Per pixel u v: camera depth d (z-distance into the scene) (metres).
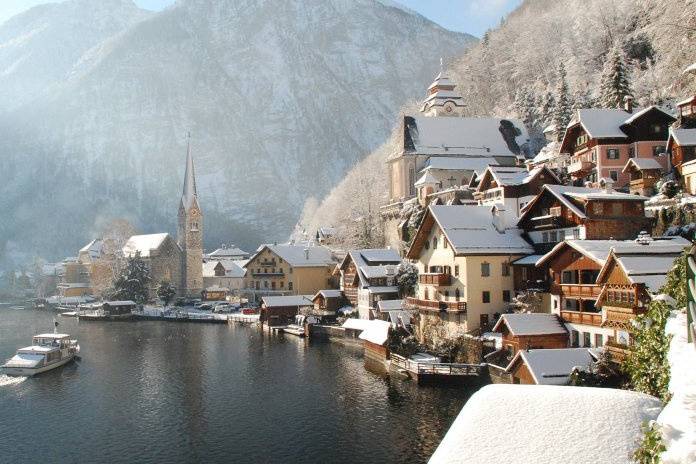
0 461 45.94
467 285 65.06
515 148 140.12
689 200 59.31
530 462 12.77
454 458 13.20
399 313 82.25
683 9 102.19
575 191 65.50
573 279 54.22
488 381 57.09
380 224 144.00
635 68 117.69
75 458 46.34
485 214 71.38
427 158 137.00
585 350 46.88
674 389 14.71
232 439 49.19
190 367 77.56
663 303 22.58
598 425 13.46
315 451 45.62
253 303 147.88
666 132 80.19
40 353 78.38
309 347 90.50
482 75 197.50
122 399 62.69
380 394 59.06
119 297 162.62
